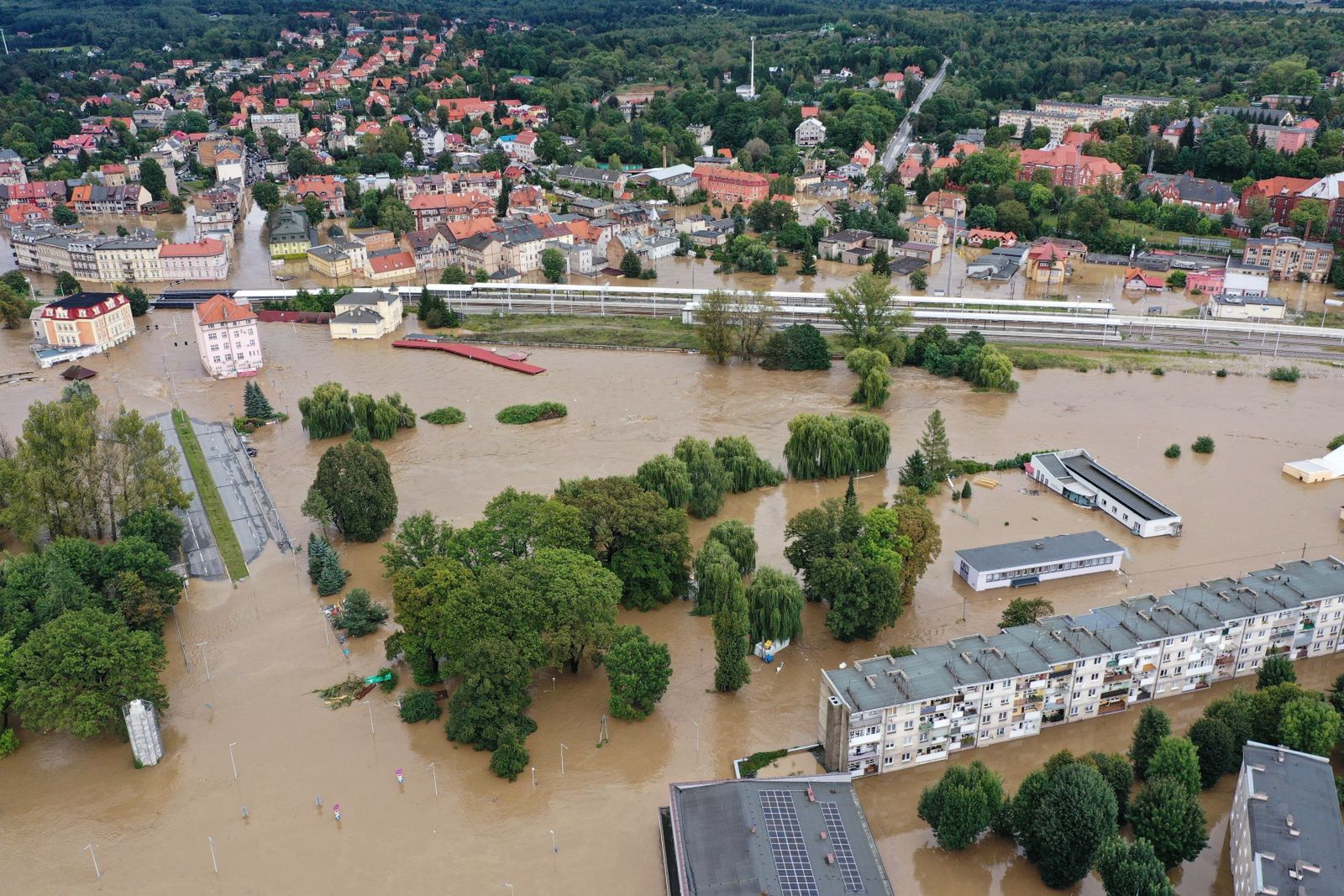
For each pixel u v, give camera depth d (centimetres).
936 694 18438
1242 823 16412
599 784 18462
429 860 16912
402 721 19950
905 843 17338
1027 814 16712
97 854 17025
